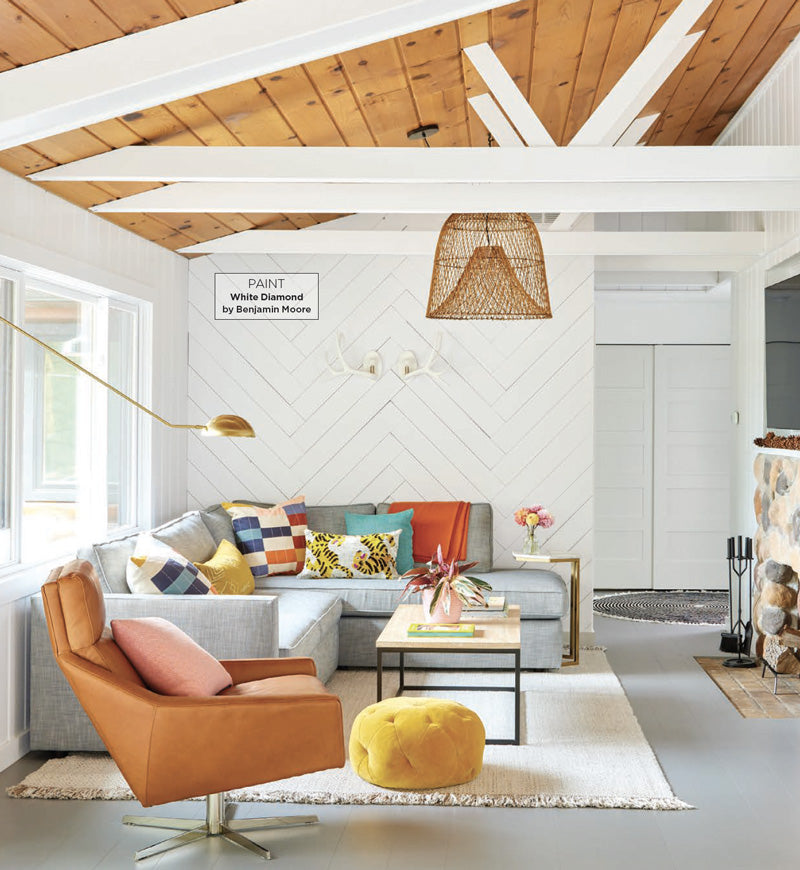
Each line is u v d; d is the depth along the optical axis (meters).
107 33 2.95
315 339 6.81
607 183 4.69
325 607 5.42
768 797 3.89
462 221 4.99
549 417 6.71
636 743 4.52
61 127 3.20
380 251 6.18
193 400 6.82
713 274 8.41
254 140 4.75
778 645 5.65
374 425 6.79
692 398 9.13
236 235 6.25
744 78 5.68
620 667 6.07
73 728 4.32
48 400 4.90
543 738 4.60
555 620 5.84
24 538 4.60
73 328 5.20
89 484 5.42
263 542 6.13
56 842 3.48
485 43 4.27
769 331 5.82
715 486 9.15
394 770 3.91
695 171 4.21
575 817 3.69
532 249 4.96
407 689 5.43
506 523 6.73
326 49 2.87
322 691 3.58
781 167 4.20
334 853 3.38
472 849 3.40
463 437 6.75
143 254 5.88
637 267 6.90
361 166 4.27
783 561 5.61
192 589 4.64
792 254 5.37
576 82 5.07
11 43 2.94
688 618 7.68
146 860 3.34
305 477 6.81
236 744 3.30
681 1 4.09
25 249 4.28
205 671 3.53
